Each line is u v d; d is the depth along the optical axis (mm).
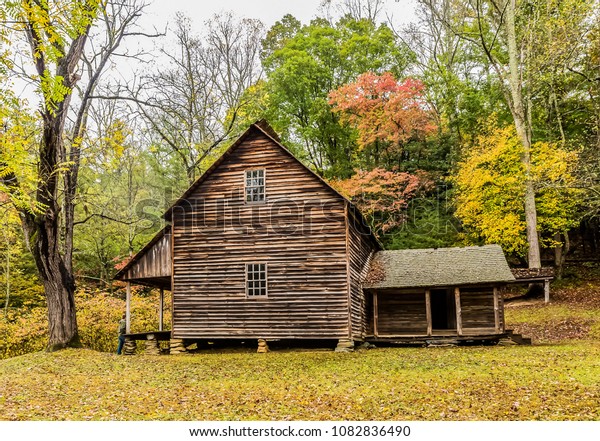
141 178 41688
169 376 15617
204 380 14891
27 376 15578
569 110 35500
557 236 36125
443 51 42562
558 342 21109
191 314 21250
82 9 9562
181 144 35719
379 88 33344
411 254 25125
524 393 11922
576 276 34656
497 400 11469
